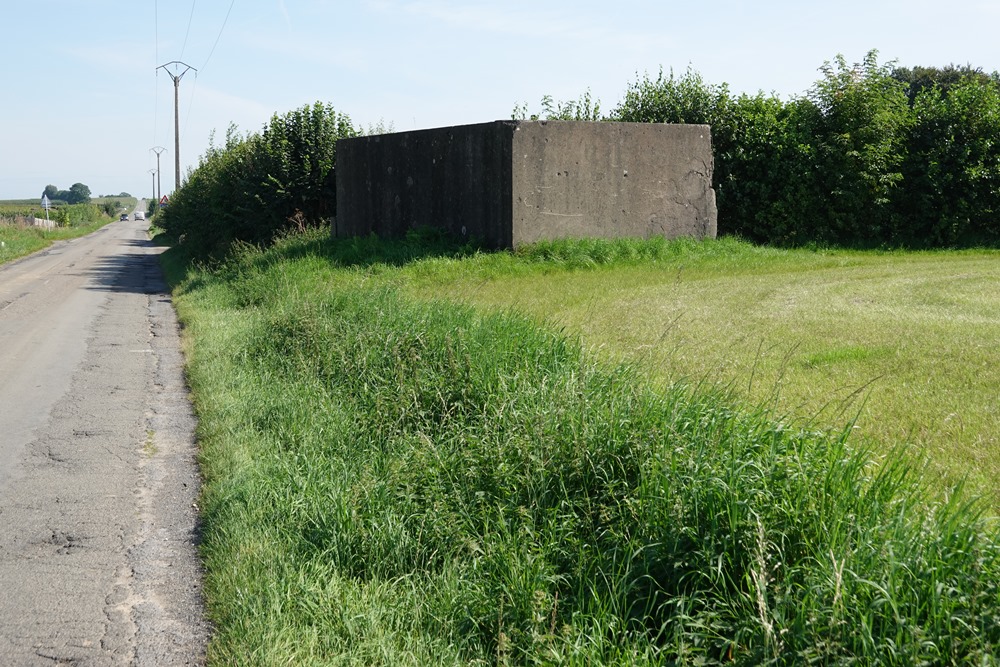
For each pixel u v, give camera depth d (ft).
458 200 68.08
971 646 10.16
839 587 10.55
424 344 26.13
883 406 22.30
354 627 13.20
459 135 67.15
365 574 15.19
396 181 73.36
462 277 54.19
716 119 84.79
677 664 11.35
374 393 24.20
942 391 23.80
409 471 18.01
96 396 30.04
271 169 80.84
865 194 83.41
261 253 66.33
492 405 19.95
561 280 53.57
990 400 22.82
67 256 125.70
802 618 10.91
